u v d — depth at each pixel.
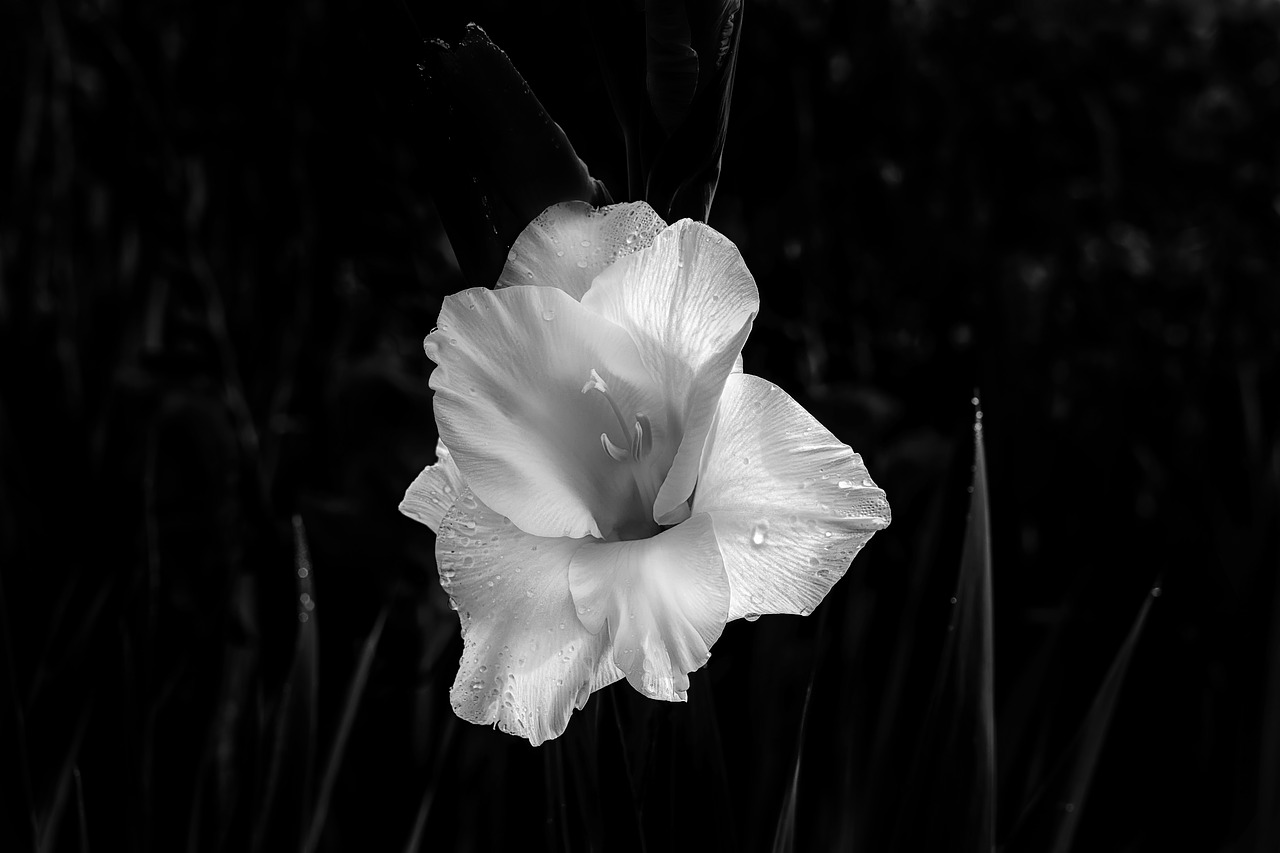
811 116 1.06
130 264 1.24
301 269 1.16
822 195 1.08
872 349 1.11
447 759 0.77
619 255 0.55
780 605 0.53
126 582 0.88
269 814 0.69
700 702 0.58
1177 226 1.31
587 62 0.71
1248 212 1.31
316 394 1.15
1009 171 1.22
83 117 1.17
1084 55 1.23
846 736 0.74
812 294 1.05
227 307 1.20
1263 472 1.03
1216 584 1.05
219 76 1.16
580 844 0.60
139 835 0.71
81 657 0.79
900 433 1.11
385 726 0.91
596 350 0.55
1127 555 1.10
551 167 0.55
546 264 0.55
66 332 1.19
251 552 0.98
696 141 0.56
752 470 0.54
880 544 0.98
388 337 1.16
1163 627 1.04
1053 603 1.06
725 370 0.53
